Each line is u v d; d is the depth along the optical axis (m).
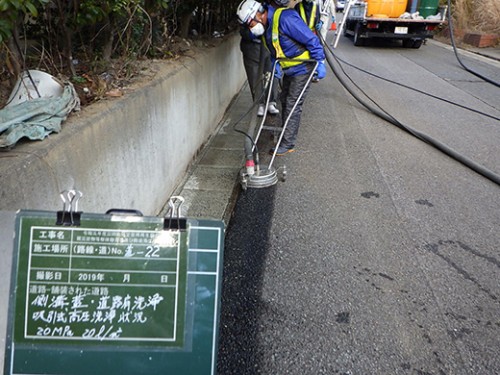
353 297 2.51
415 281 2.67
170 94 3.46
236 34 7.18
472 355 2.13
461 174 4.31
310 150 4.80
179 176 3.88
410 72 9.33
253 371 2.01
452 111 6.44
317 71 4.21
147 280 1.26
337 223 3.31
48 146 1.84
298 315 2.36
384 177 4.16
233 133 5.29
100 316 1.25
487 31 14.09
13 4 1.84
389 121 5.86
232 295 2.49
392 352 2.13
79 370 1.26
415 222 3.36
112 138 2.42
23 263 1.22
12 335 1.23
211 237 1.28
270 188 3.87
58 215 1.23
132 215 1.28
